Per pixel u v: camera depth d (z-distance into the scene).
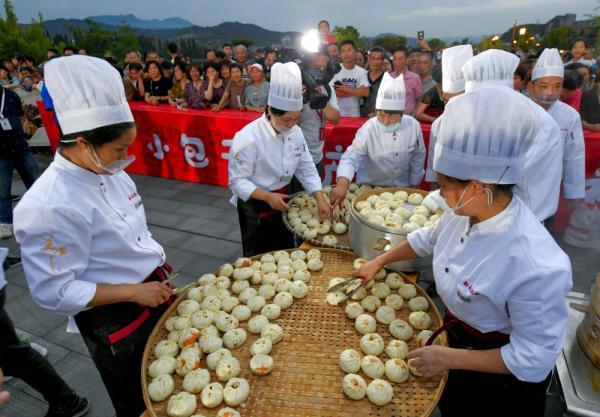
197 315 1.75
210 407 1.37
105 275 1.47
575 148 2.77
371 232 1.95
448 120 1.05
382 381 1.38
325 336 1.66
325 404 1.33
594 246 3.79
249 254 2.68
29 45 25.83
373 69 5.32
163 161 6.37
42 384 2.12
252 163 2.43
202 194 5.80
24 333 3.04
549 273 1.00
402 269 1.95
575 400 1.46
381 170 2.96
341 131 4.58
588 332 1.61
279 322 1.74
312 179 2.64
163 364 1.50
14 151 4.48
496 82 2.17
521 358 1.06
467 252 1.19
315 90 3.07
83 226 1.32
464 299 1.22
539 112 2.09
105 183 1.46
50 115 6.91
